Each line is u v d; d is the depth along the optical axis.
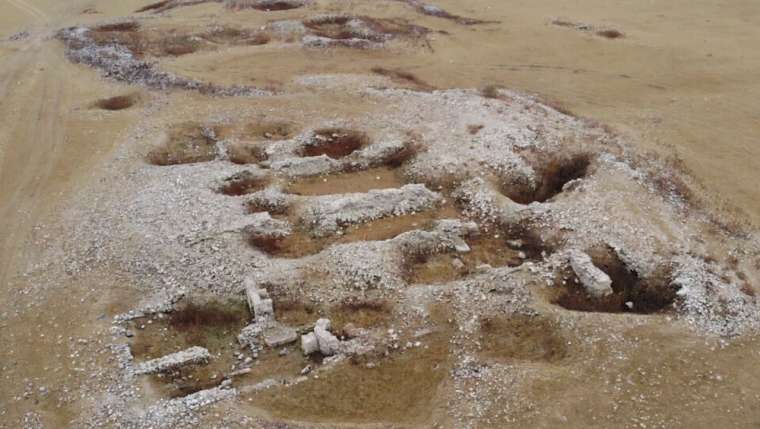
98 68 37.94
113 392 16.72
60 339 18.53
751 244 23.06
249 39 44.19
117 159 28.06
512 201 24.98
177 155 29.28
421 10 52.06
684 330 18.72
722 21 49.81
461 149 28.30
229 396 16.47
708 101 36.31
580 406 16.28
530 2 55.75
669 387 16.94
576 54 43.62
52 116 32.47
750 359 17.92
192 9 50.62
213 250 21.61
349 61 40.97
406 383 17.17
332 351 17.89
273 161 27.78
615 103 36.12
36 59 39.50
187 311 19.52
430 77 38.78
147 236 22.45
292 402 16.48
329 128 31.00
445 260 22.05
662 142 31.08
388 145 28.67
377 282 20.25
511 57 42.97
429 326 18.78
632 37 46.53
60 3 54.66
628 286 21.11
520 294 19.77
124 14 51.25
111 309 19.59
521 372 17.22
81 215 24.17
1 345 18.42
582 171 27.64
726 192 26.91
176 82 35.91
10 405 16.47
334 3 52.78
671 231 23.14
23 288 20.66
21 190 26.25
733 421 16.02
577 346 18.11
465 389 16.78
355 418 16.16
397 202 24.70
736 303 19.83
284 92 35.25
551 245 22.69
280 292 20.02
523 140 28.91
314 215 23.80
